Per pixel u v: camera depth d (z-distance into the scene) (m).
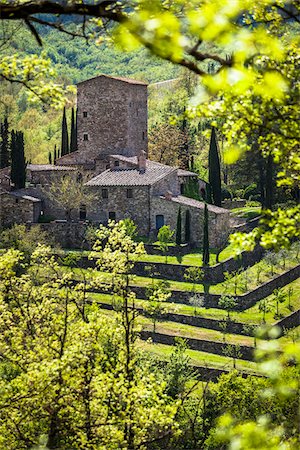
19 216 82.25
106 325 21.56
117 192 81.56
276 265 69.81
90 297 60.94
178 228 74.50
